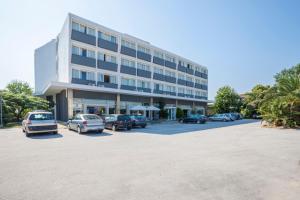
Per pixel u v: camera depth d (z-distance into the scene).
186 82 47.56
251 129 19.00
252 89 52.75
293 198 4.14
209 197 4.16
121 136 13.70
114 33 30.84
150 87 37.09
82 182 4.98
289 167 6.34
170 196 4.20
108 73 29.41
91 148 9.34
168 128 20.36
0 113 22.11
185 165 6.52
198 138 12.83
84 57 26.45
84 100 25.38
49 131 13.92
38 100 27.17
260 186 4.78
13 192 4.39
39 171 5.84
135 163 6.74
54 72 32.12
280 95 21.33
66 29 26.33
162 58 41.12
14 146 9.82
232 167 6.32
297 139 12.34
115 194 4.28
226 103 53.38
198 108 51.12
